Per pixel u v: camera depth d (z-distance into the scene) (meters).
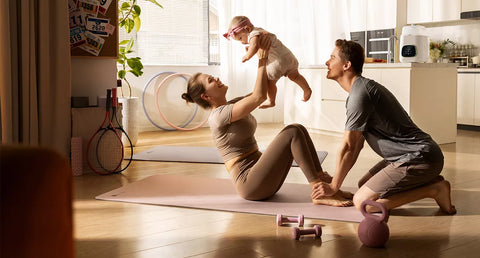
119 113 3.97
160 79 6.75
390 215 2.62
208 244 2.20
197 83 2.82
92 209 2.81
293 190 3.19
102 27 4.02
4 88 3.41
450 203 2.63
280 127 6.92
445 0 6.91
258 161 2.82
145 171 3.94
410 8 7.31
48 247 0.80
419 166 2.45
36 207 0.77
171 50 6.78
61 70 3.68
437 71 5.11
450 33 7.19
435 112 5.14
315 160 2.86
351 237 2.27
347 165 2.63
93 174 3.85
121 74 5.62
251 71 7.18
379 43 6.62
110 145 3.88
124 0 6.35
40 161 0.79
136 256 2.06
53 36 3.66
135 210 2.78
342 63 2.59
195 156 4.57
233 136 2.84
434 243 2.19
